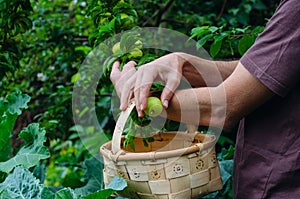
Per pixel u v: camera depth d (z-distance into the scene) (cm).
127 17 143
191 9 243
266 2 247
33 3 249
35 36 245
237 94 101
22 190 114
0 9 176
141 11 221
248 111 103
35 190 113
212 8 245
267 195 108
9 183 116
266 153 108
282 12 98
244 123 112
